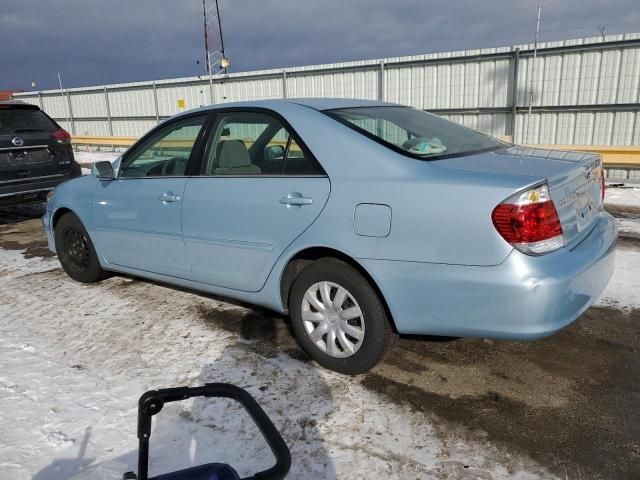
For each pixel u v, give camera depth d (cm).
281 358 330
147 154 407
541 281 239
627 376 301
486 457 237
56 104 2414
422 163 275
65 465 238
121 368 324
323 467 233
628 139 1105
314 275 304
